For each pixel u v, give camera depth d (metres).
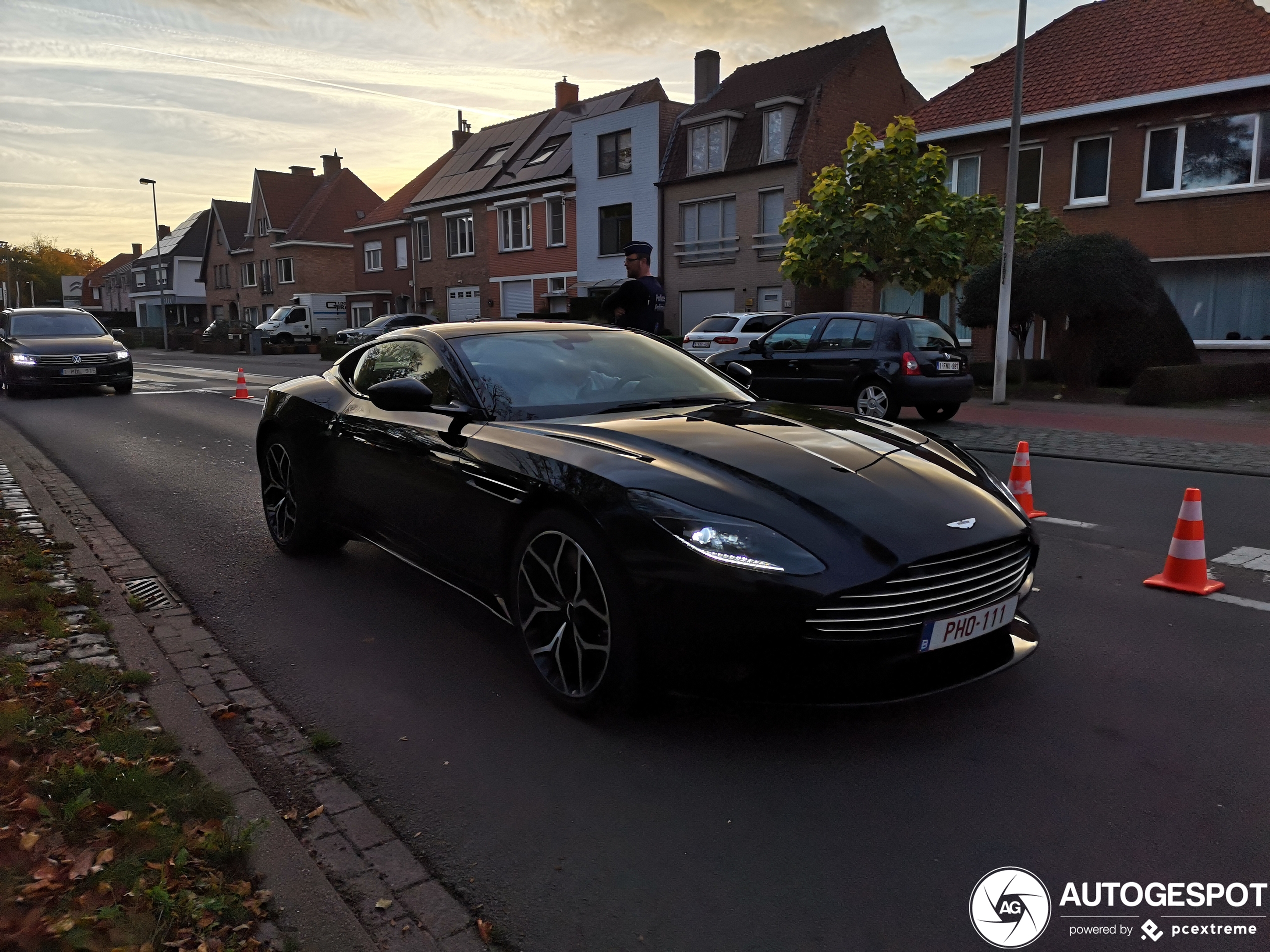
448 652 3.94
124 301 84.19
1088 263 15.17
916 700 3.02
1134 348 15.98
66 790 2.60
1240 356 18.58
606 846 2.54
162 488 7.61
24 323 16.67
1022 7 14.03
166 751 2.90
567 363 4.24
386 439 4.30
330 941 2.09
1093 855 2.46
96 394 16.58
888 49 28.47
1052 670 3.69
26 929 2.04
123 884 2.21
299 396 5.26
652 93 33.34
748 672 2.81
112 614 4.26
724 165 28.31
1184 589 4.71
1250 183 18.22
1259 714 3.28
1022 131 21.31
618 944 2.15
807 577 2.73
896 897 2.30
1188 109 18.80
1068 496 7.20
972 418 12.61
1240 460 8.64
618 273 32.06
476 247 38.53
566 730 3.21
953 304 22.97
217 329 43.41
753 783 2.84
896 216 17.00
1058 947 2.13
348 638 4.11
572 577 3.27
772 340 12.39
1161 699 3.41
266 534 6.03
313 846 2.54
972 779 2.84
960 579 2.97
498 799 2.78
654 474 3.07
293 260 51.62
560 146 35.94
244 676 3.66
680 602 2.83
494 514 3.54
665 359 4.54
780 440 3.45
